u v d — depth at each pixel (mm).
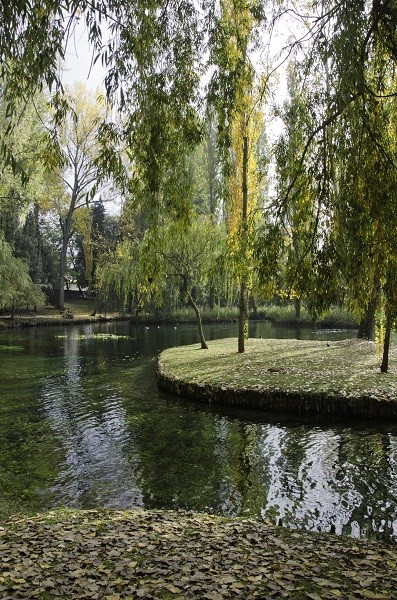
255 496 7109
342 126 4762
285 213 5211
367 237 4758
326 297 4883
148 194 6078
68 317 40125
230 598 3633
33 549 4633
